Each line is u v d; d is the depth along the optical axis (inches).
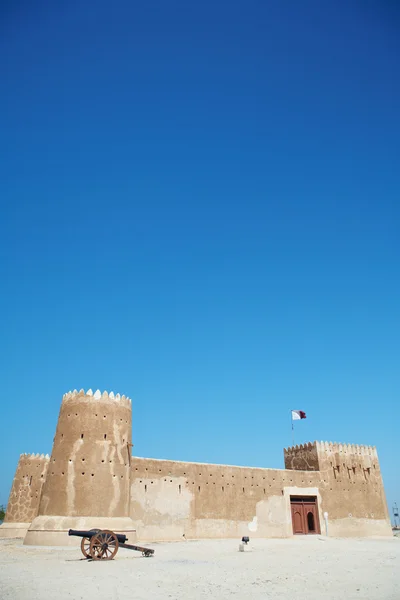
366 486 2000.5
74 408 1365.7
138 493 1497.3
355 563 868.6
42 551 1061.1
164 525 1517.0
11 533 1776.6
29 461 1915.6
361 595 544.1
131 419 1464.1
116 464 1334.9
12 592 565.6
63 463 1295.5
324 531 1819.6
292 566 818.8
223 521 1632.6
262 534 1688.0
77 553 1019.3
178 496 1573.6
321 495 1875.0
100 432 1346.0
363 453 2058.3
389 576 695.1
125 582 634.2
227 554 1045.8
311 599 521.3
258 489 1747.0
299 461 2050.9
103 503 1267.2
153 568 775.7
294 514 1797.5
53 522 1215.6
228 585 613.0
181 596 540.7
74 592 565.6
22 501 1854.1
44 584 617.6
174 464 1606.8
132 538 1258.6
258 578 673.0
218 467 1697.8
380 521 1969.7
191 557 964.0
